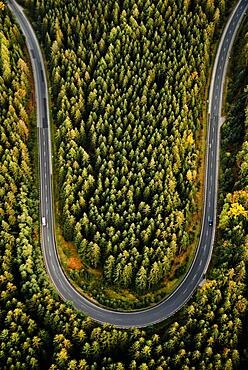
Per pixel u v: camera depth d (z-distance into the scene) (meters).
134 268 139.62
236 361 119.06
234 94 167.12
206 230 153.25
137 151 151.38
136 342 122.75
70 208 147.25
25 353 123.56
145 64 166.00
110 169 149.88
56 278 147.62
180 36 168.25
